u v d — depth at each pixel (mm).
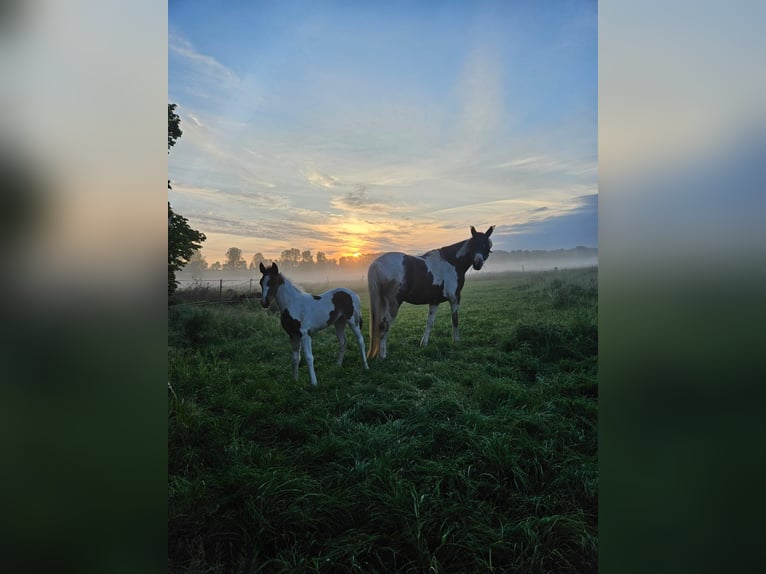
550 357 4316
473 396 3830
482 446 3264
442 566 2643
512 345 4418
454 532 2756
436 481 3027
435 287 4441
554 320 4457
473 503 2926
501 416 3588
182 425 3512
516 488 3104
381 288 4367
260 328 4562
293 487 2994
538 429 3516
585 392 3977
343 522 2859
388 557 2682
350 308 4172
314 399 3902
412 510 2826
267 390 3979
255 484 2980
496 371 4148
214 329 4508
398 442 3299
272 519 2842
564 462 3260
